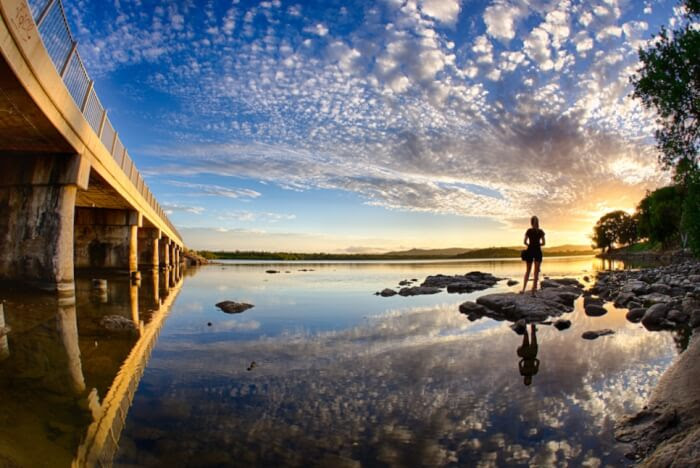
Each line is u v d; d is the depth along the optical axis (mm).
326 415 4621
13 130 12984
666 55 13531
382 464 3596
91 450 3676
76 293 16406
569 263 67562
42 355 6492
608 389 5430
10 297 13047
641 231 80062
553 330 9516
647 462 3576
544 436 4141
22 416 4090
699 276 20438
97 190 21875
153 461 3557
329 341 8398
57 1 11945
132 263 28797
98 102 17562
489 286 22578
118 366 6266
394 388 5520
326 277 31875
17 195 15078
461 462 3656
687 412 4305
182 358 6945
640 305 12938
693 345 6555
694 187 11273
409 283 24656
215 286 22531
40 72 10922
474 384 5676
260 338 8656
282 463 3582
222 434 4113
